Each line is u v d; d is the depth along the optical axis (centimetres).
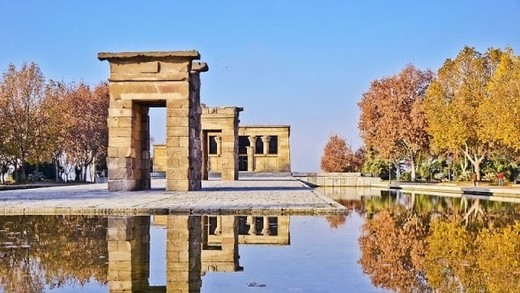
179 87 2923
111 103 2958
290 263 826
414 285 673
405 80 7100
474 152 5897
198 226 1291
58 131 6334
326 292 628
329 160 10256
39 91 6147
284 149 7694
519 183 5891
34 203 1880
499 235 1216
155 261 838
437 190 4606
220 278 712
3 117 5997
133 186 2989
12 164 6525
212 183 4272
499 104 4525
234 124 5116
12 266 781
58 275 722
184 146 2919
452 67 6103
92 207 1653
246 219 1459
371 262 836
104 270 761
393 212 1988
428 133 6525
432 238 1146
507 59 5231
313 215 1588
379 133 7212
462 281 697
